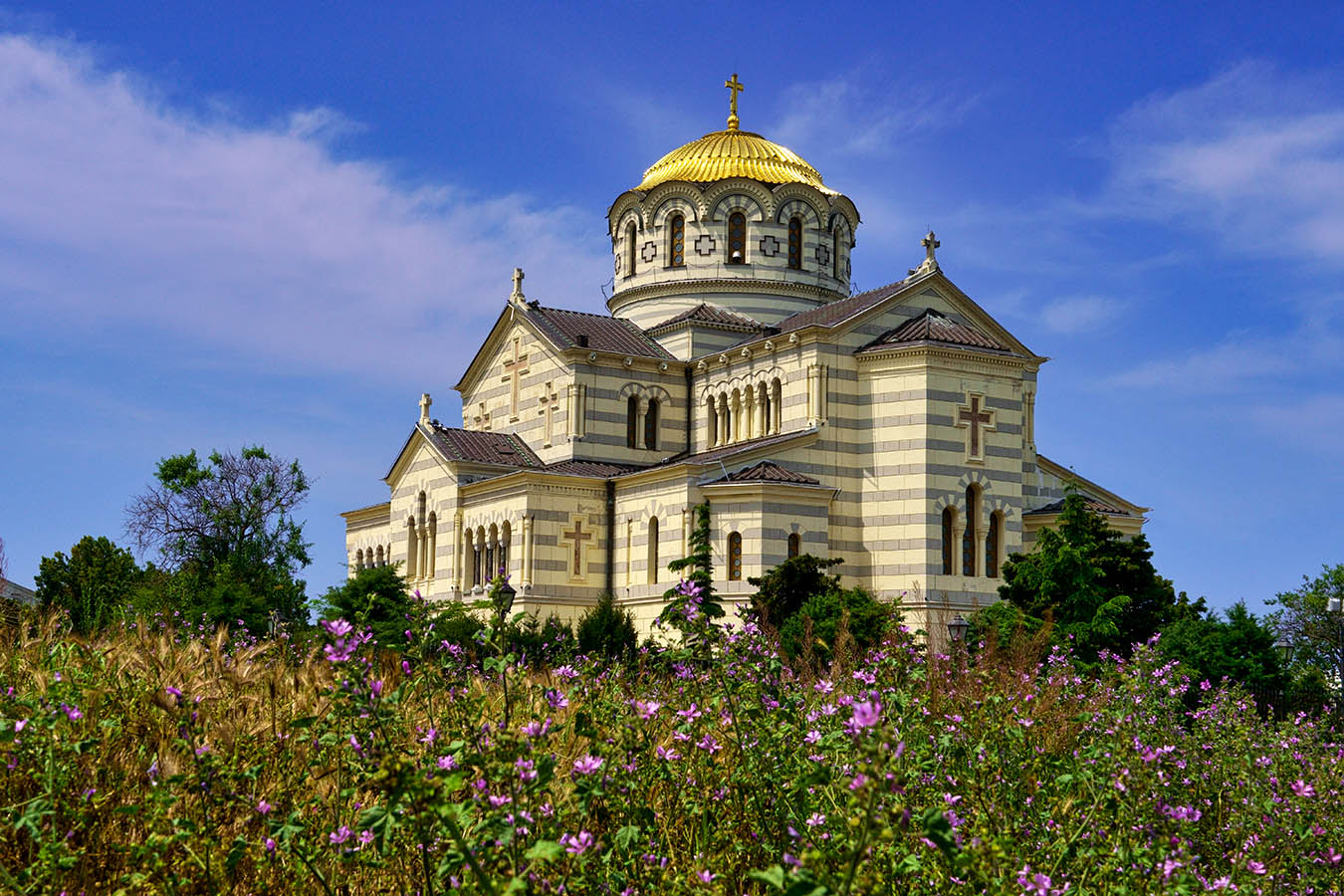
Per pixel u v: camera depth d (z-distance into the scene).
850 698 14.12
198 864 12.39
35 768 14.15
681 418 75.06
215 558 86.00
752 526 60.88
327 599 56.19
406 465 78.19
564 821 13.09
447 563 73.31
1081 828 13.59
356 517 86.38
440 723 14.95
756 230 78.62
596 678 19.28
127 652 17.73
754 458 62.69
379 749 11.75
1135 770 15.00
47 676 15.91
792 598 52.72
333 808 13.49
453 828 10.26
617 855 12.77
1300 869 15.67
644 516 65.88
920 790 14.66
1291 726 22.47
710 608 24.42
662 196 79.75
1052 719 18.92
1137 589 49.66
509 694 14.79
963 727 17.20
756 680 15.62
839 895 9.99
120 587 71.00
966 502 63.53
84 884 12.68
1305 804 16.61
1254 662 43.75
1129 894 12.74
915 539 62.41
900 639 24.78
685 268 78.88
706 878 11.80
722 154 81.25
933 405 63.22
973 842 12.09
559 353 73.56
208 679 15.98
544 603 66.12
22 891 11.50
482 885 9.91
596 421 72.62
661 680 22.33
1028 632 41.69
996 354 64.69
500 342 80.25
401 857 12.74
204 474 88.94
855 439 64.88
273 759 14.64
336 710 12.80
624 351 74.31
